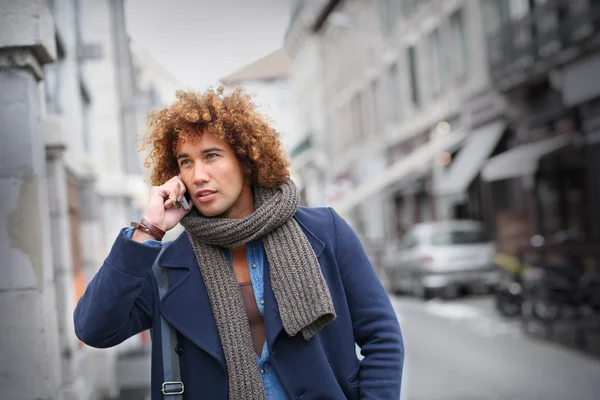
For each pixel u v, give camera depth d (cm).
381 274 1698
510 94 1611
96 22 841
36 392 254
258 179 187
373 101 2895
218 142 184
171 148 195
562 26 1328
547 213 1498
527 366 698
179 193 186
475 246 1349
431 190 2267
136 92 912
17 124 259
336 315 188
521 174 1418
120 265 175
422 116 2334
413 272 1383
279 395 181
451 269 1325
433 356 773
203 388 179
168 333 182
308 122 3988
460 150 1952
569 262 1009
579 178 1359
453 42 2028
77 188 646
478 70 1864
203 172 183
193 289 183
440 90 2158
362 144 3072
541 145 1422
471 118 1909
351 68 3178
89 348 607
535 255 1109
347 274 194
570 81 1344
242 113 186
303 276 180
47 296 263
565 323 933
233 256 189
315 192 2964
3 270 255
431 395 589
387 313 194
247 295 185
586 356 730
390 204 2783
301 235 187
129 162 925
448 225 1430
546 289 880
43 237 263
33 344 255
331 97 3572
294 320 177
